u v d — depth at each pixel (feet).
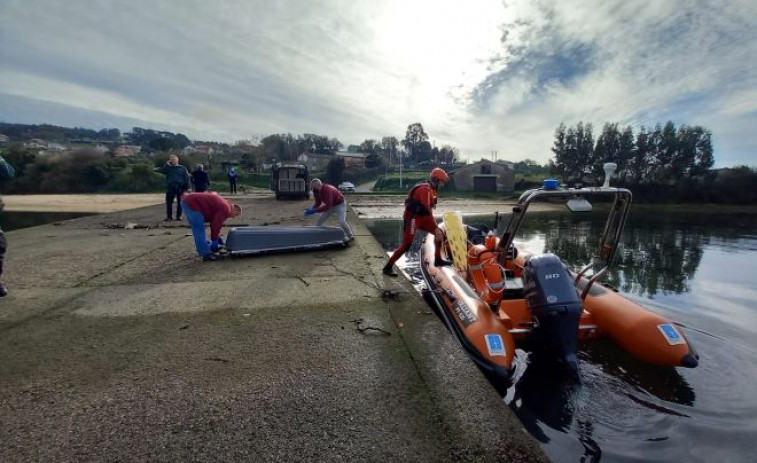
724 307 18.22
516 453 5.96
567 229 53.06
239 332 10.36
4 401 7.02
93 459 5.63
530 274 11.00
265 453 5.81
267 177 178.50
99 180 132.98
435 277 16.58
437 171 17.10
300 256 20.07
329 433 6.31
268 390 7.55
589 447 8.19
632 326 11.24
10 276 15.65
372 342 9.87
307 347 9.51
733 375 10.98
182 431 6.28
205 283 14.96
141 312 11.74
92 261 18.35
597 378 10.73
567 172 149.69
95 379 7.84
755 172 116.06
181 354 9.02
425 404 7.21
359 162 247.91
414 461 5.74
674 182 125.80
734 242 42.68
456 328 12.07
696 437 8.42
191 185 34.73
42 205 73.56
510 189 156.15
